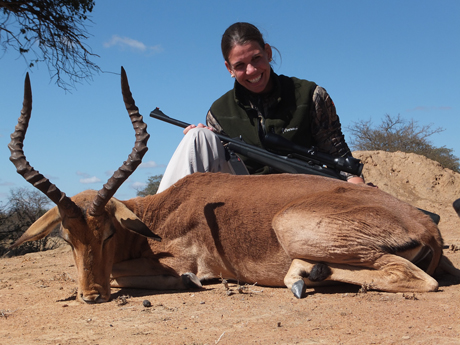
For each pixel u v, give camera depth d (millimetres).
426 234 1507
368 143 8844
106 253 1602
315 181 1686
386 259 1471
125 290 1742
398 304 1337
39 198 6195
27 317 1446
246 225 1651
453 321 1185
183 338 1196
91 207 1563
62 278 2047
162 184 2062
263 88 2088
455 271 1640
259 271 1654
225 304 1461
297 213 1554
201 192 1765
